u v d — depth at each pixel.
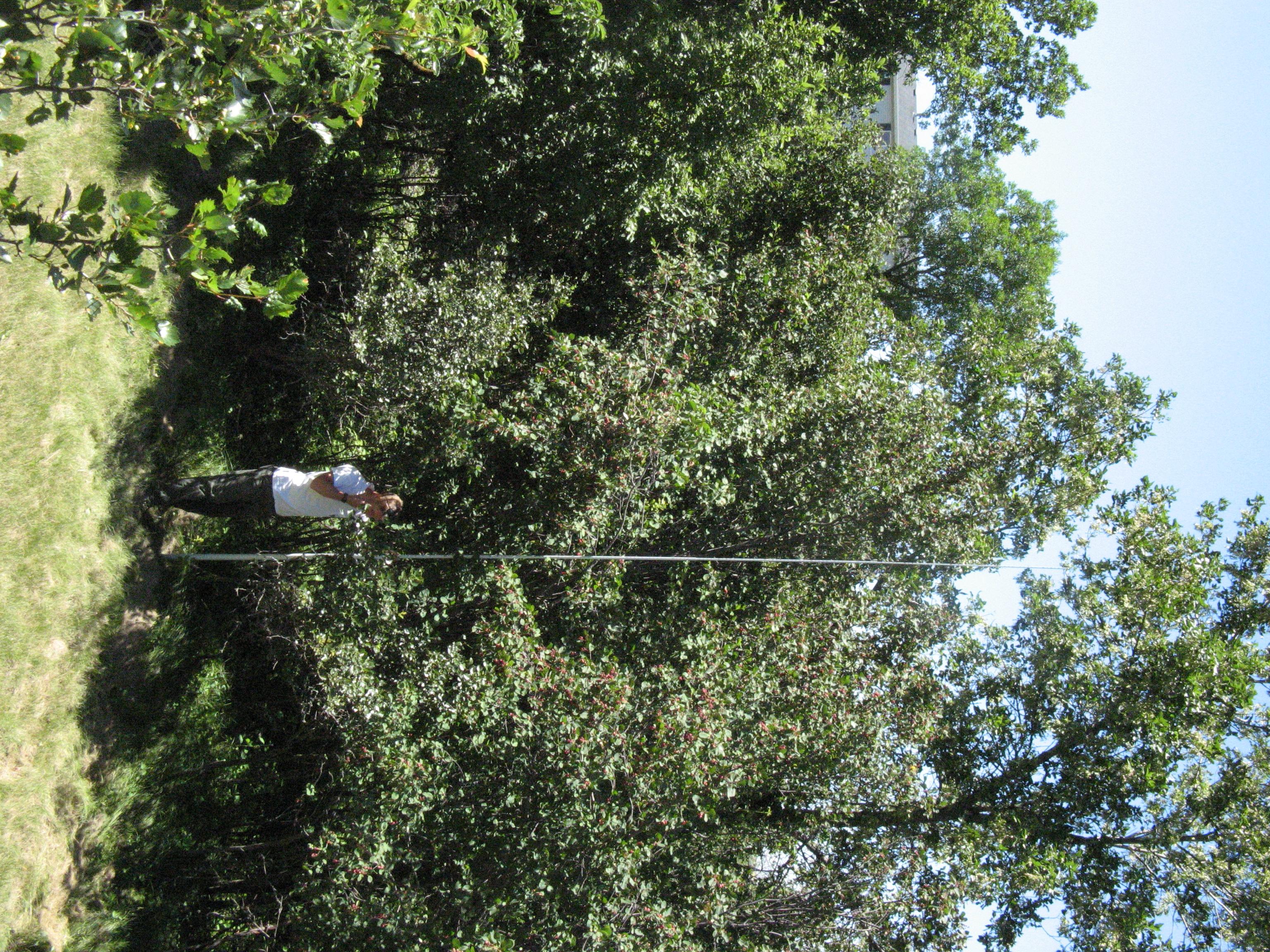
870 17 15.20
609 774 6.12
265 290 4.27
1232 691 10.16
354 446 8.67
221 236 4.18
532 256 10.30
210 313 8.01
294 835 7.42
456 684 6.78
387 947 5.92
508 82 8.26
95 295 3.95
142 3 5.09
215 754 7.51
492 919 6.07
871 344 11.01
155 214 3.91
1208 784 10.27
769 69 9.20
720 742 6.39
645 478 7.42
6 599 5.95
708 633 7.48
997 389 12.46
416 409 7.75
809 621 8.18
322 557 7.12
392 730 6.57
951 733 10.66
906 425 8.88
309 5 4.46
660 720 6.38
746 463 8.23
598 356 8.10
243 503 6.75
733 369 9.09
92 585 6.48
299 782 7.88
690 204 10.74
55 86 3.80
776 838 8.22
